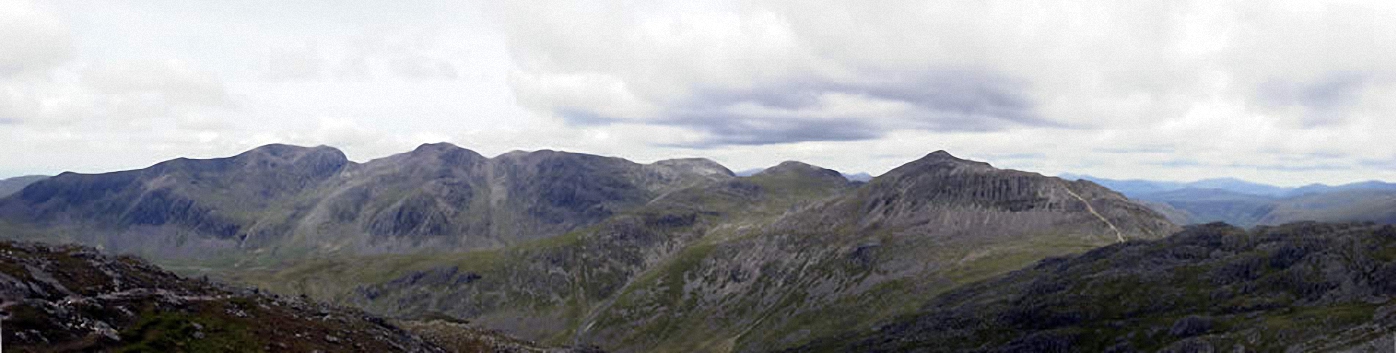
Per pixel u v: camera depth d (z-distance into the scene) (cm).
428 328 13600
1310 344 12688
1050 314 19800
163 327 6806
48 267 7456
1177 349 14450
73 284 7281
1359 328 12712
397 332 10712
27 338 5488
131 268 8906
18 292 6353
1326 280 16112
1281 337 13425
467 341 12812
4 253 7462
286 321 8569
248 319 8075
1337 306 14838
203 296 8656
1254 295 17062
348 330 9288
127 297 7331
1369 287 15150
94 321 6344
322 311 10019
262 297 9775
